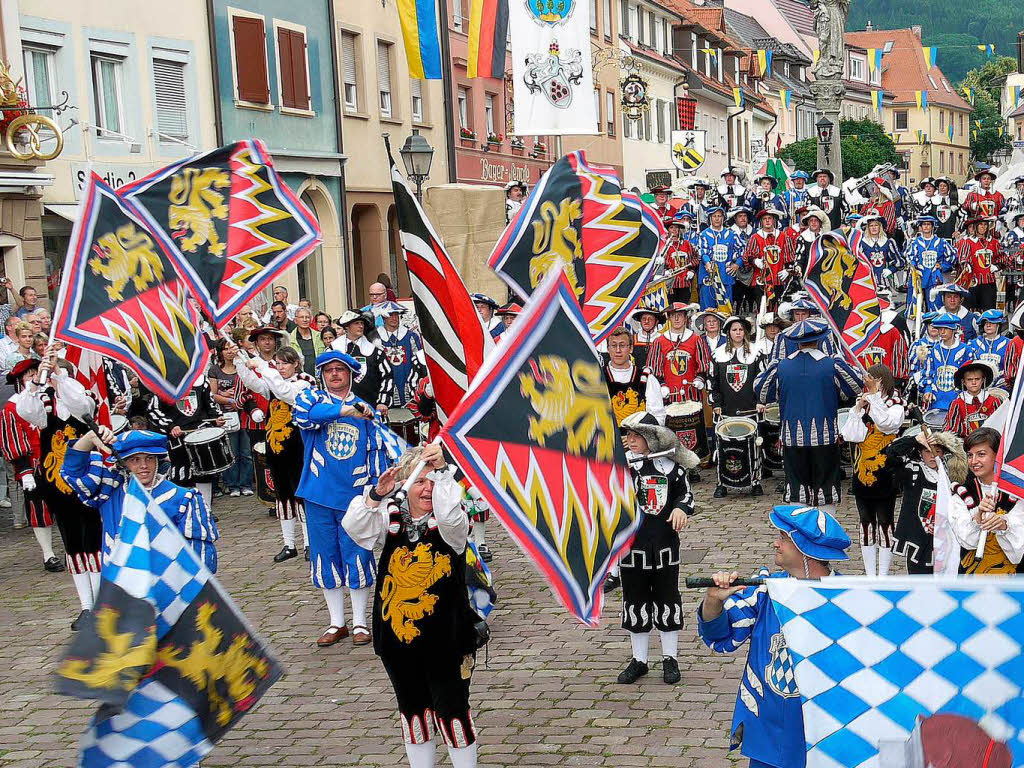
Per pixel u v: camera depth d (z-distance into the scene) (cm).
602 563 554
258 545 1269
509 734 740
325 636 941
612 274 1034
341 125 3053
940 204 2802
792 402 1109
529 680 834
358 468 925
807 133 9162
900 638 512
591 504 554
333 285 3020
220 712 605
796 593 521
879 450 980
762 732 555
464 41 3775
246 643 615
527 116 1744
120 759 585
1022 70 11962
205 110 2552
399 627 637
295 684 859
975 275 2214
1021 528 688
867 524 1007
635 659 823
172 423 1262
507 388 533
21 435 1193
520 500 526
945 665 509
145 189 862
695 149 4288
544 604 1012
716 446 1416
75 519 1004
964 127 11719
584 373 564
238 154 892
